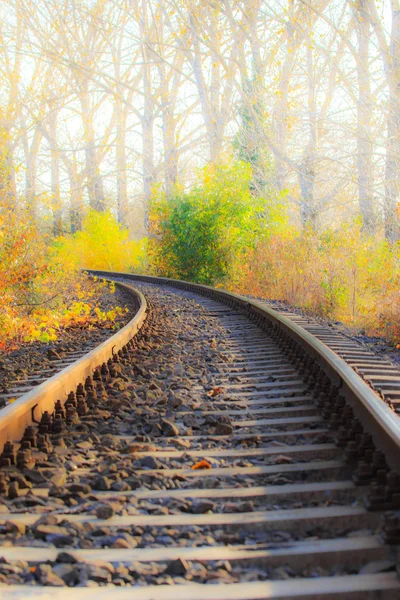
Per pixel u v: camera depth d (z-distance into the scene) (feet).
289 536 8.74
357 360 24.02
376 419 11.05
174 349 27.32
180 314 42.65
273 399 16.98
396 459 9.79
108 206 169.78
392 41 77.00
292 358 22.62
